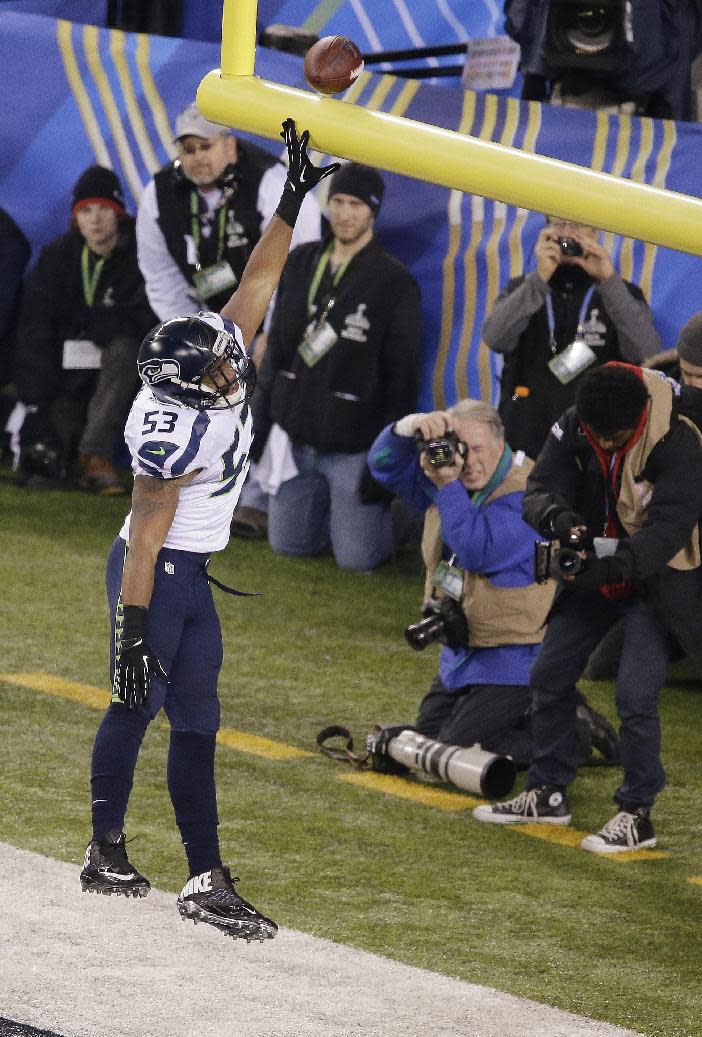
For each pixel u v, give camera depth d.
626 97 31.36
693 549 18.22
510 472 21.08
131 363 37.66
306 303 32.22
